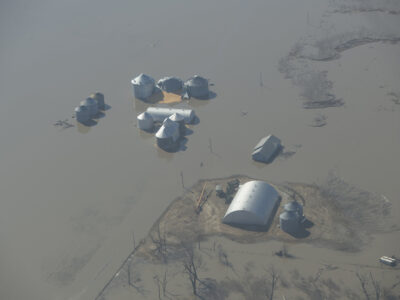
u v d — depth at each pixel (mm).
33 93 156000
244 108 136250
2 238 96000
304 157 112750
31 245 93750
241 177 107562
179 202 101312
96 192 107188
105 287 83062
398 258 82375
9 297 82750
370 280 78625
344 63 156875
